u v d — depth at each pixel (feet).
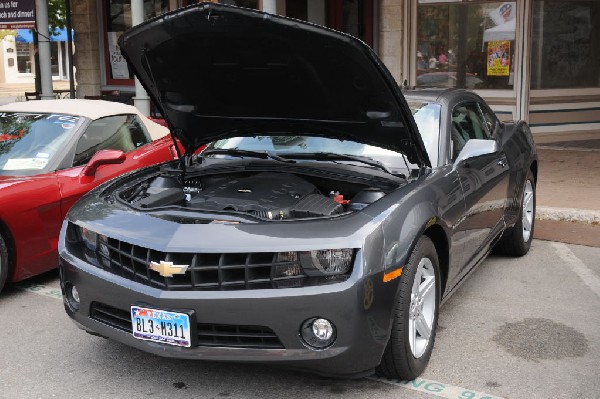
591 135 39.37
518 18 35.88
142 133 21.88
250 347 10.72
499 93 37.01
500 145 15.81
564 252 20.56
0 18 40.34
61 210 17.58
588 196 26.07
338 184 14.43
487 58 37.09
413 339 11.91
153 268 10.91
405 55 38.24
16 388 12.26
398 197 12.07
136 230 11.51
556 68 38.09
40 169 18.06
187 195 14.21
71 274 12.21
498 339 14.14
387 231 11.14
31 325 15.29
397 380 12.32
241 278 10.69
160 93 14.12
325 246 10.54
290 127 14.56
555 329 14.64
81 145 19.17
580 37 38.32
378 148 14.92
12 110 20.39
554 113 38.22
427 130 14.84
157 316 10.88
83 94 48.34
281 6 42.45
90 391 12.13
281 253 10.58
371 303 10.64
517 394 11.75
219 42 12.24
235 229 11.00
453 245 13.60
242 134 15.21
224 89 13.65
